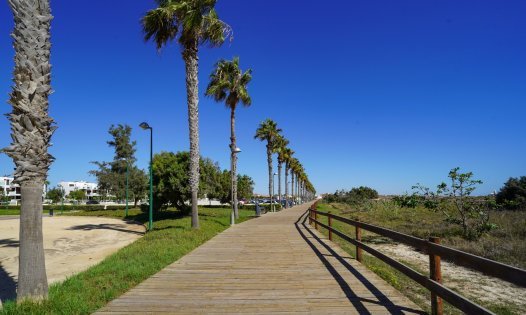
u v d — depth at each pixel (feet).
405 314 16.85
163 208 117.39
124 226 97.14
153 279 24.34
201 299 19.53
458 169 52.06
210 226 63.57
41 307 17.38
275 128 153.17
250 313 17.22
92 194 481.87
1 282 33.24
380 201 129.49
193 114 59.31
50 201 386.32
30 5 18.30
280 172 185.98
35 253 18.26
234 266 28.68
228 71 90.63
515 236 47.14
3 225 107.86
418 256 42.50
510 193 91.66
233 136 91.81
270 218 95.45
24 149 17.88
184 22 55.88
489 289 27.35
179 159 106.93
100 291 20.95
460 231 52.54
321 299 19.38
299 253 35.01
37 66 18.37
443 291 14.08
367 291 20.86
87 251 52.90
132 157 214.48
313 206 75.46
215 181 162.50
